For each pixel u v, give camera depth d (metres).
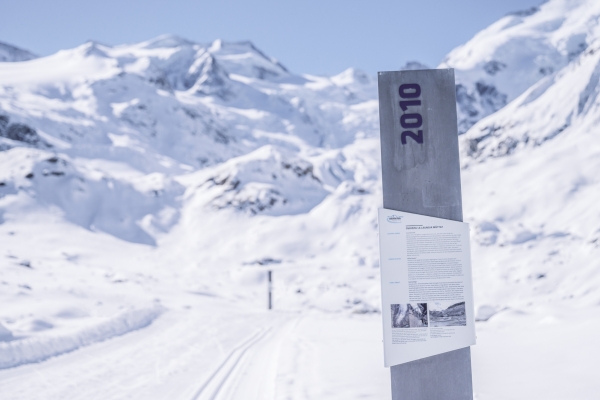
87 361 10.76
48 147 112.62
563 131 52.97
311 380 8.03
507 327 16.23
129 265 43.25
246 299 34.94
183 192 62.84
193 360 10.98
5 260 32.75
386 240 5.24
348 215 52.12
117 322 16.00
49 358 10.89
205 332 16.27
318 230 51.16
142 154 121.81
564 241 34.22
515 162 51.38
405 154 5.31
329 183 107.25
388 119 5.34
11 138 110.62
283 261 46.09
